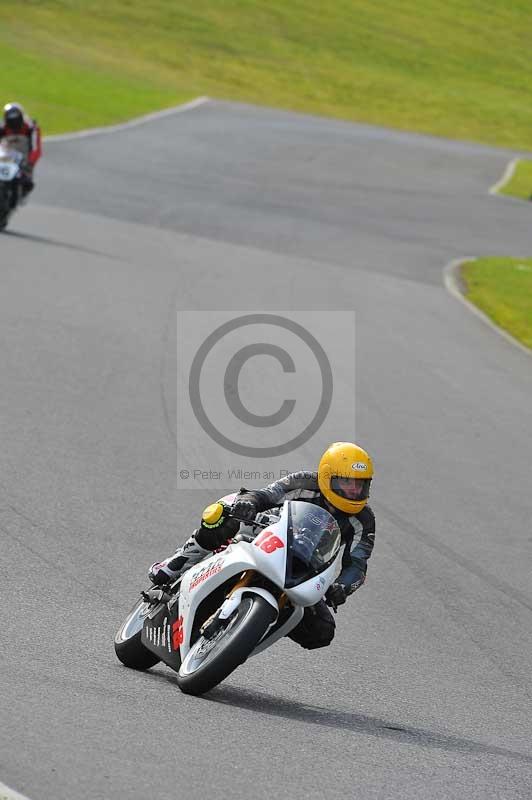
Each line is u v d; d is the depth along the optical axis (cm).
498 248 10850
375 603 3256
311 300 7425
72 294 6606
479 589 3475
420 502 4200
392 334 6844
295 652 2830
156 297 6850
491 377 6216
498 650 3036
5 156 7881
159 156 13400
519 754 2320
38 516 3475
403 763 2138
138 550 3328
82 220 9319
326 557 2361
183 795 1827
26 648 2484
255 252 8988
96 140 13962
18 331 5678
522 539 3978
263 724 2233
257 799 1856
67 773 1842
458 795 2019
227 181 12419
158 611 2505
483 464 4762
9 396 4681
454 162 16462
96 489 3803
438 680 2756
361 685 2644
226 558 2375
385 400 5484
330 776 2006
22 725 2011
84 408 4672
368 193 13038
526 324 7669
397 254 9850
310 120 19400
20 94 16225
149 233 9156
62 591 2923
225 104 19838
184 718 2192
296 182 13038
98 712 2147
